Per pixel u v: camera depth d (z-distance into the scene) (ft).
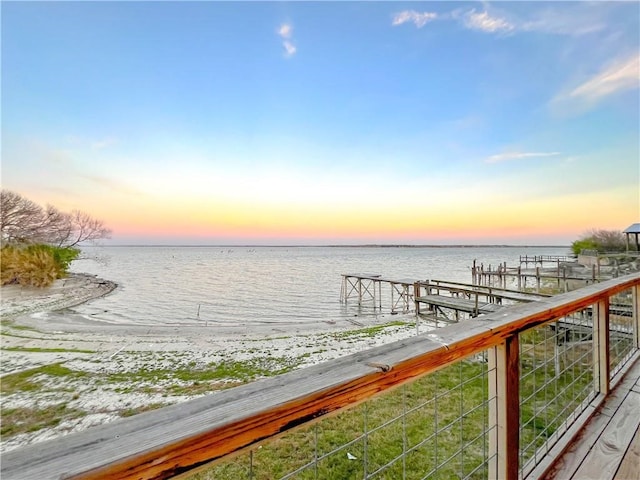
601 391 7.18
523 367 15.83
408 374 2.71
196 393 18.95
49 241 91.50
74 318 44.32
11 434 14.88
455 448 10.73
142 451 1.47
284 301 59.16
